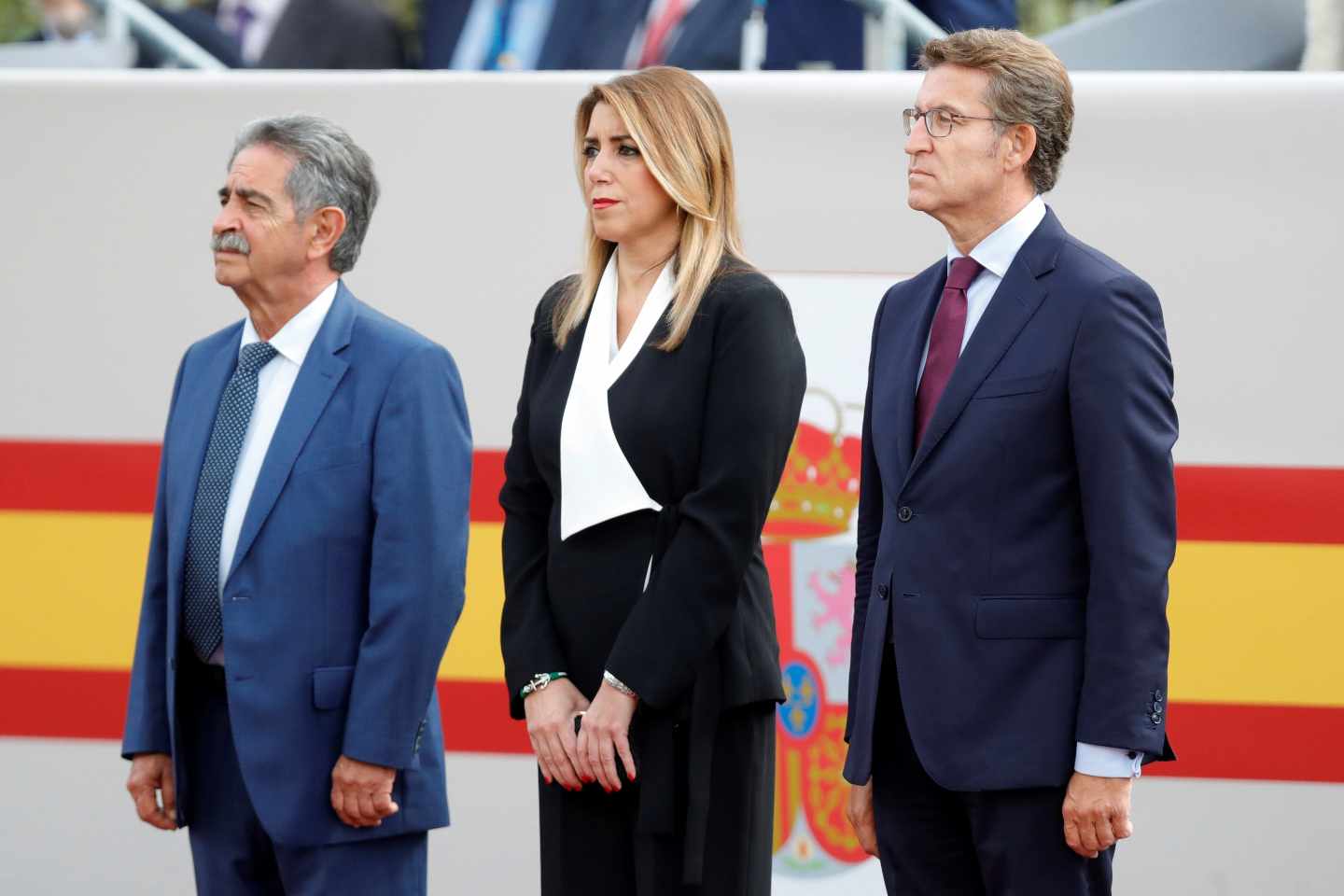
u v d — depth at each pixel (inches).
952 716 400.2
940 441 407.2
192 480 459.2
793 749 544.7
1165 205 531.5
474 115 553.9
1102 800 384.2
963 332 418.0
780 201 543.8
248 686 445.4
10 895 561.0
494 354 552.4
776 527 546.3
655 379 410.6
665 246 426.6
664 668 392.5
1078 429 393.1
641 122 414.6
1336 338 526.9
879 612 419.5
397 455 450.6
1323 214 527.2
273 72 561.0
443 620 448.8
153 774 469.7
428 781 465.7
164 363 561.0
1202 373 530.9
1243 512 529.7
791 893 542.9
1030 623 397.4
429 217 554.3
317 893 450.3
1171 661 532.1
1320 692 527.5
